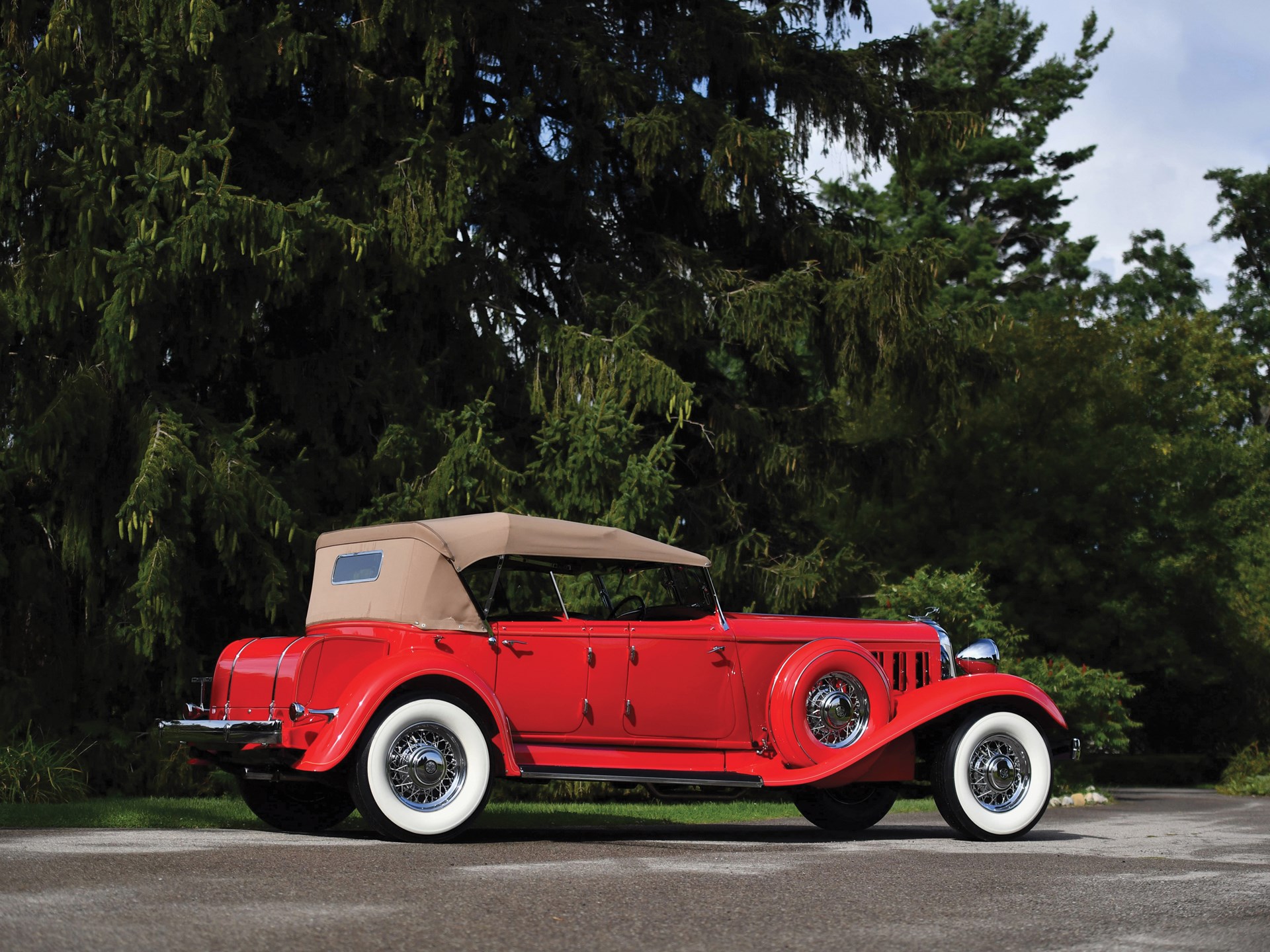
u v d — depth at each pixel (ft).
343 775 26.86
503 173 50.65
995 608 63.46
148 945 14.34
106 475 46.14
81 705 47.78
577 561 29.53
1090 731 64.28
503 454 52.11
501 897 18.12
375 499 48.03
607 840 28.14
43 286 43.32
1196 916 17.84
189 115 45.14
